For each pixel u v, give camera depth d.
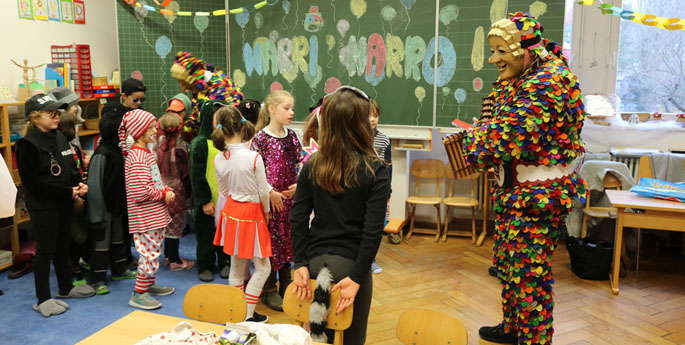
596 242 4.14
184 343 1.61
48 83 4.27
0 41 4.12
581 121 2.47
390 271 4.11
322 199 1.96
